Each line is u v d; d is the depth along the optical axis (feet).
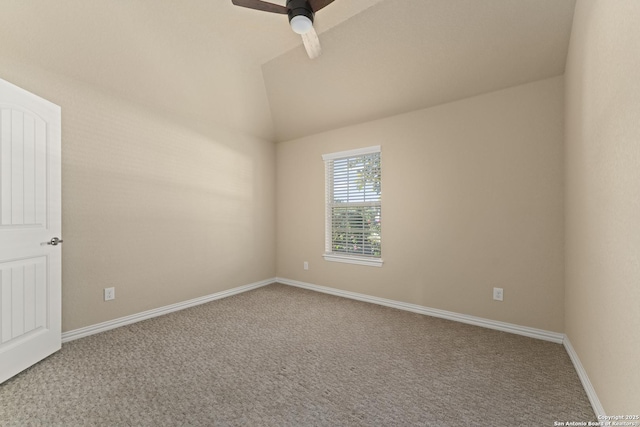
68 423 4.70
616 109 4.18
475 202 9.23
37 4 6.53
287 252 14.60
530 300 8.31
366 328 8.89
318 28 8.68
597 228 5.07
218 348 7.49
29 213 6.44
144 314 9.64
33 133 6.55
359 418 4.85
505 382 5.94
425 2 7.42
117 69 8.49
